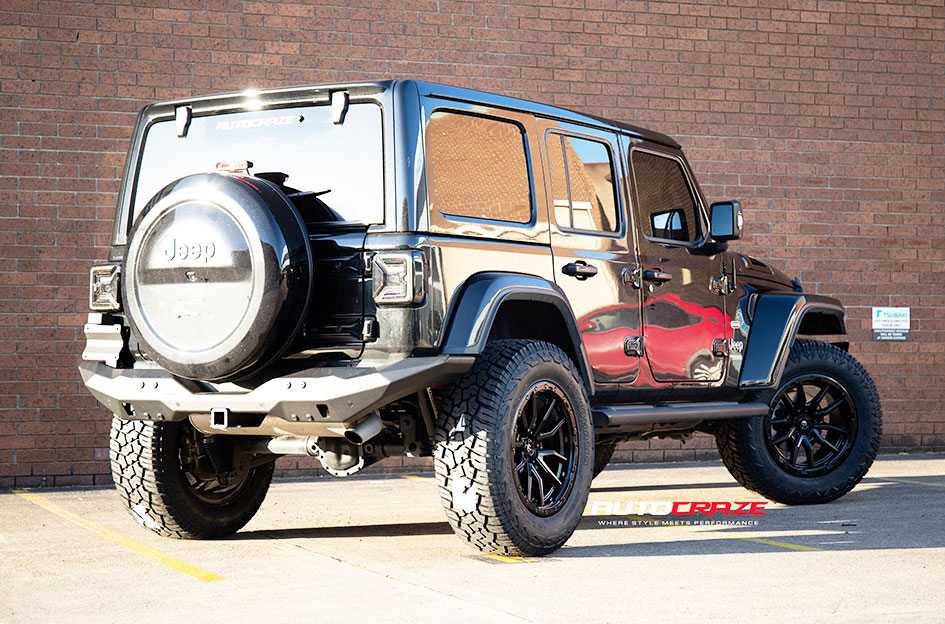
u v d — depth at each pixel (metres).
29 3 8.86
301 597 4.25
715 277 6.54
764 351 6.74
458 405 4.83
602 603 4.09
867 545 5.46
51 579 4.69
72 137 8.91
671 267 6.19
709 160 10.34
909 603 4.09
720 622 3.79
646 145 6.27
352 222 4.79
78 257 8.91
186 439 5.60
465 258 4.86
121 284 5.14
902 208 10.79
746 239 10.40
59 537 5.94
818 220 10.59
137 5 9.07
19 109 8.82
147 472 5.52
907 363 10.74
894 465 9.80
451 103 5.02
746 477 7.08
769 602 4.11
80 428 8.86
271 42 9.34
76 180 8.91
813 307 7.01
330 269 4.73
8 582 4.62
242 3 9.29
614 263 5.76
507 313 5.50
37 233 8.82
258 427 4.93
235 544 5.64
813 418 7.29
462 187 4.98
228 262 4.60
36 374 8.78
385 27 9.57
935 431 10.78
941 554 5.19
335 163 4.91
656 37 10.23
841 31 10.72
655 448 10.20
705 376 6.40
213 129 5.27
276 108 5.12
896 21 10.86
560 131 5.64
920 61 10.91
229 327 4.60
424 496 7.87
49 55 8.88
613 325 5.71
